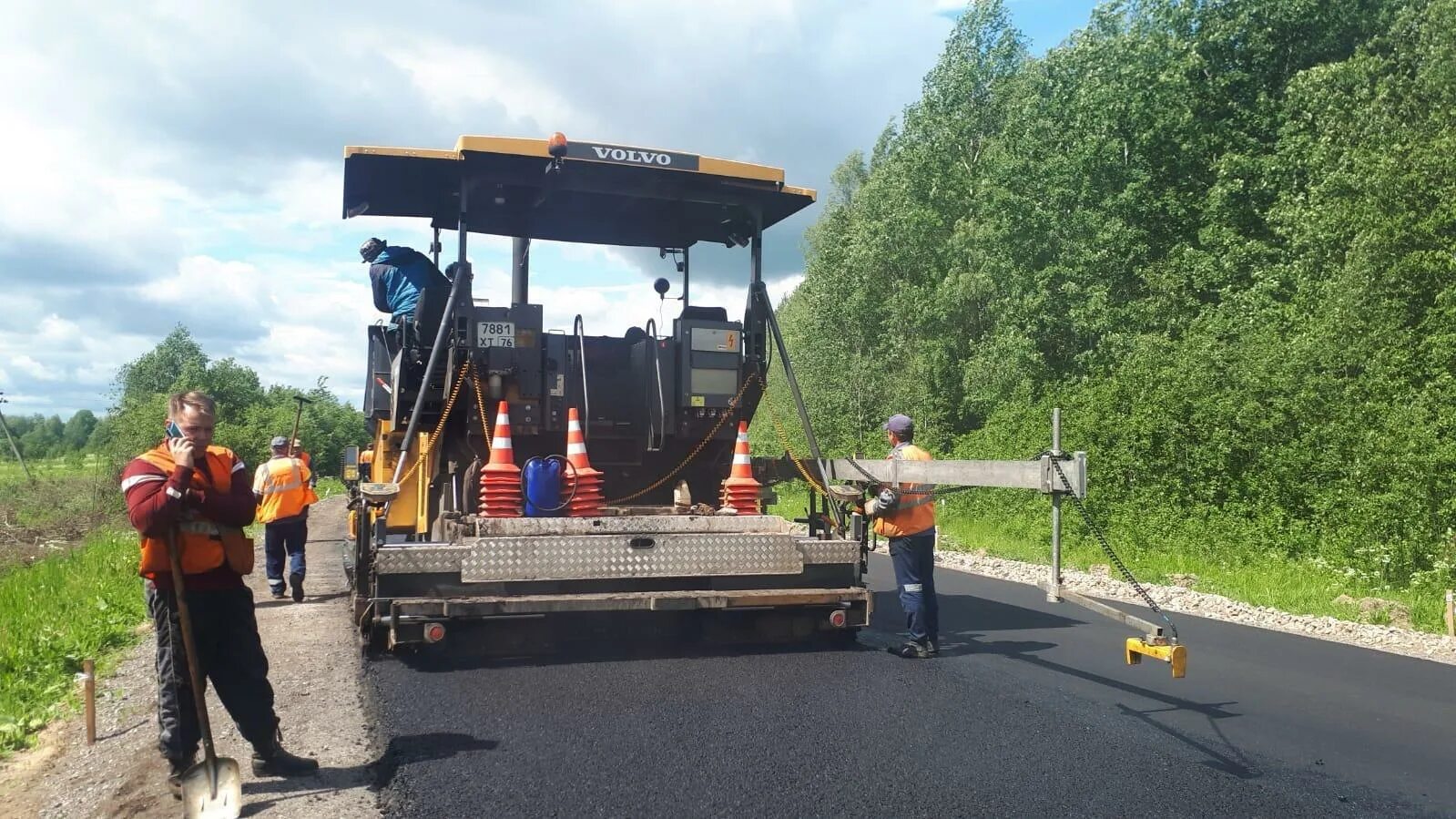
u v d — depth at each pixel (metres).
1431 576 11.04
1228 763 4.78
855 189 44.53
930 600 7.08
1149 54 24.36
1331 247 18.02
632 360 8.14
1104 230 23.62
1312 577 12.32
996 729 5.23
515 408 7.52
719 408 8.10
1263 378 14.96
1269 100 23.61
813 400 34.16
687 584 6.91
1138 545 14.91
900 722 5.32
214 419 4.36
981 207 27.72
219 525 4.34
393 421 7.94
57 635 7.74
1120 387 17.05
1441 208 14.84
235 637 4.41
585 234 9.48
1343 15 23.86
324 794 4.25
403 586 6.39
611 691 5.91
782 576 7.06
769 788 4.31
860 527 7.30
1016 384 24.42
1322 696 6.18
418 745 4.88
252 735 4.43
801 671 6.50
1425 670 7.08
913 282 32.25
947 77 31.50
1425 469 11.97
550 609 6.41
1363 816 4.11
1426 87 17.41
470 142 7.16
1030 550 15.62
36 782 4.75
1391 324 14.74
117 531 17.70
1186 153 24.00
